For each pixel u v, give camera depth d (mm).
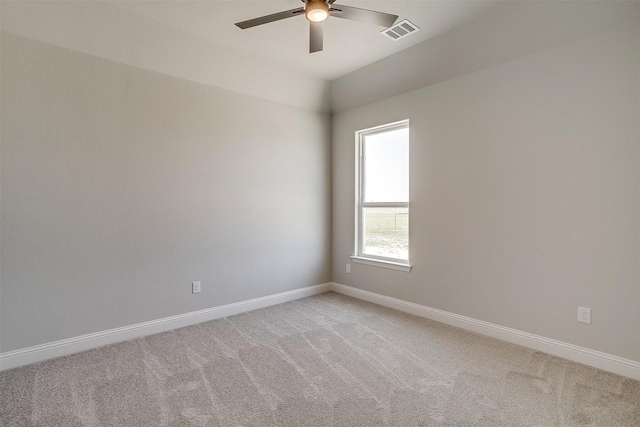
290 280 4141
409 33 2930
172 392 2082
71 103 2643
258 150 3809
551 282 2604
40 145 2518
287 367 2406
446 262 3289
